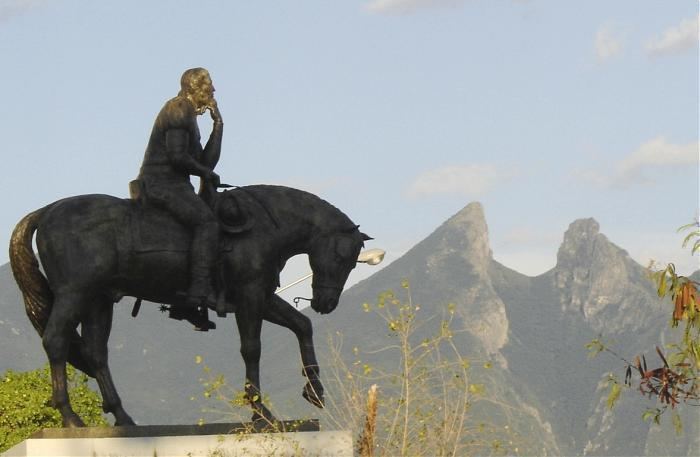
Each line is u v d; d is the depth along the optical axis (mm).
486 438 11602
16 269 12039
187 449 11633
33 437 11711
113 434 11594
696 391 11102
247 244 12094
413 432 11562
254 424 11758
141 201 12086
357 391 11789
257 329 12109
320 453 11672
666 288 11320
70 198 12102
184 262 11953
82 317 11914
